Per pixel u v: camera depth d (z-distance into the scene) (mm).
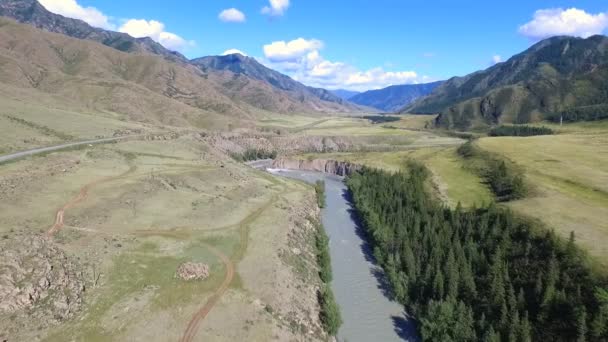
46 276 56625
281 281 73250
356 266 95125
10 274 53781
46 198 88438
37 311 52188
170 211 96812
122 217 87625
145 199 100562
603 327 54812
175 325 56750
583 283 64500
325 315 69688
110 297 59781
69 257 65062
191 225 90938
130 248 74750
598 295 60031
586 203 98625
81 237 74062
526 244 78812
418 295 77375
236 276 71625
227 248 82125
